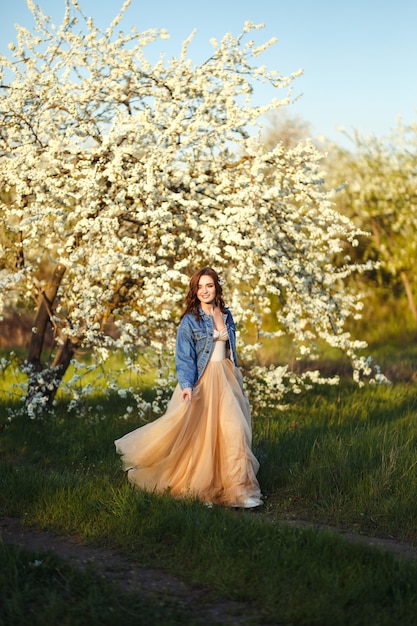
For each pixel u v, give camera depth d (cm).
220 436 573
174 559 438
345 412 884
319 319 834
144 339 825
